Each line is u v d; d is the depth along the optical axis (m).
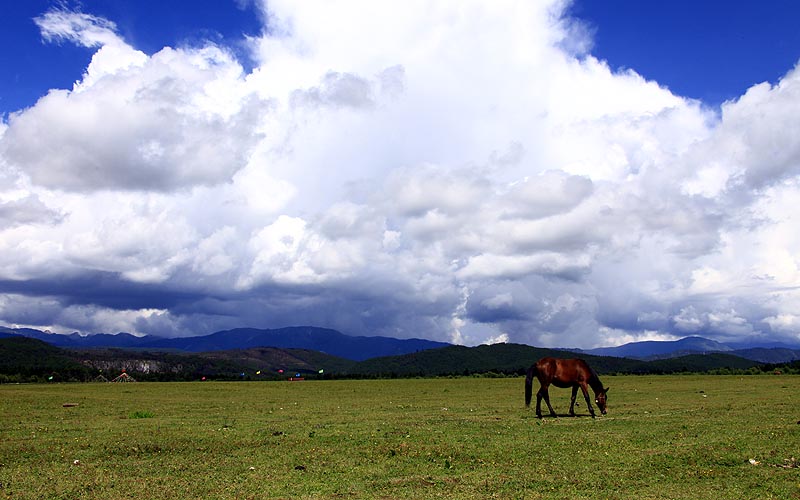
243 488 12.48
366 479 13.20
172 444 18.00
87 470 14.37
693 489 12.14
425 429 21.14
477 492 11.98
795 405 29.56
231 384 75.38
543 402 35.97
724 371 100.75
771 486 12.29
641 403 33.47
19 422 25.89
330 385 70.19
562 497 11.55
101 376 103.88
